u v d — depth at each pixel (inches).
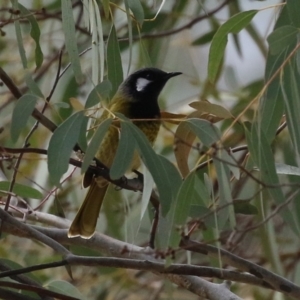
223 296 264.7
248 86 429.7
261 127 247.3
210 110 256.1
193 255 402.6
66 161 218.7
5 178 322.3
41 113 252.1
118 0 411.2
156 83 335.6
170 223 240.7
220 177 238.2
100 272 412.8
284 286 250.1
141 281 430.0
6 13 430.0
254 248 401.4
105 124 221.6
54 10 424.2
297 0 247.3
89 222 294.5
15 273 250.2
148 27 409.7
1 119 450.3
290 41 233.6
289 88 250.4
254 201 319.6
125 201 308.3
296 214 267.0
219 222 240.2
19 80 444.8
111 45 278.1
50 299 282.5
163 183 228.1
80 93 403.5
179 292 412.2
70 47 258.7
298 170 272.8
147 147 229.5
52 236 299.0
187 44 456.1
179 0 425.4
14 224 260.5
